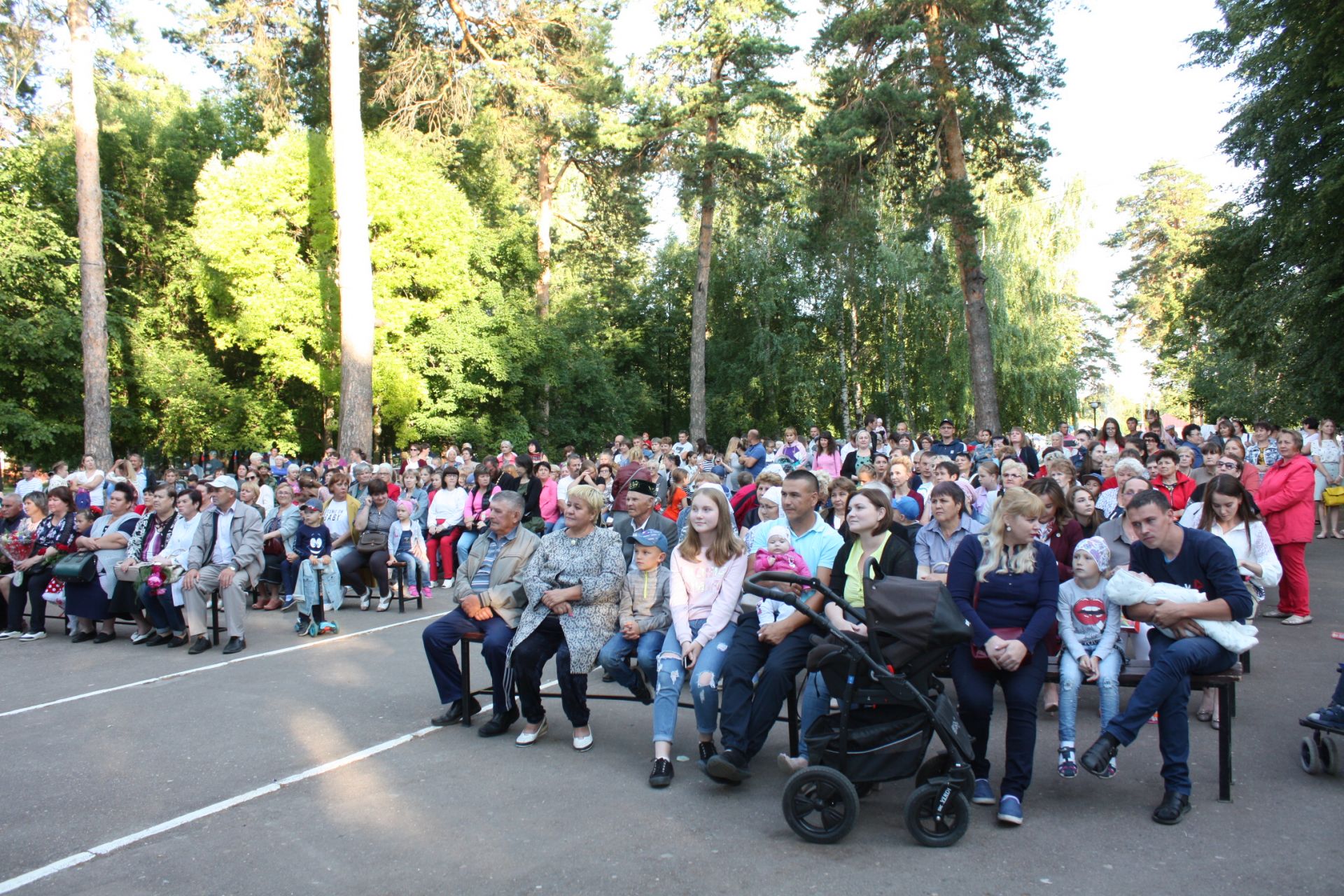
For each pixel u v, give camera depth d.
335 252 22.88
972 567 4.88
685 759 5.70
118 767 5.62
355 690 7.39
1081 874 3.98
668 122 27.58
